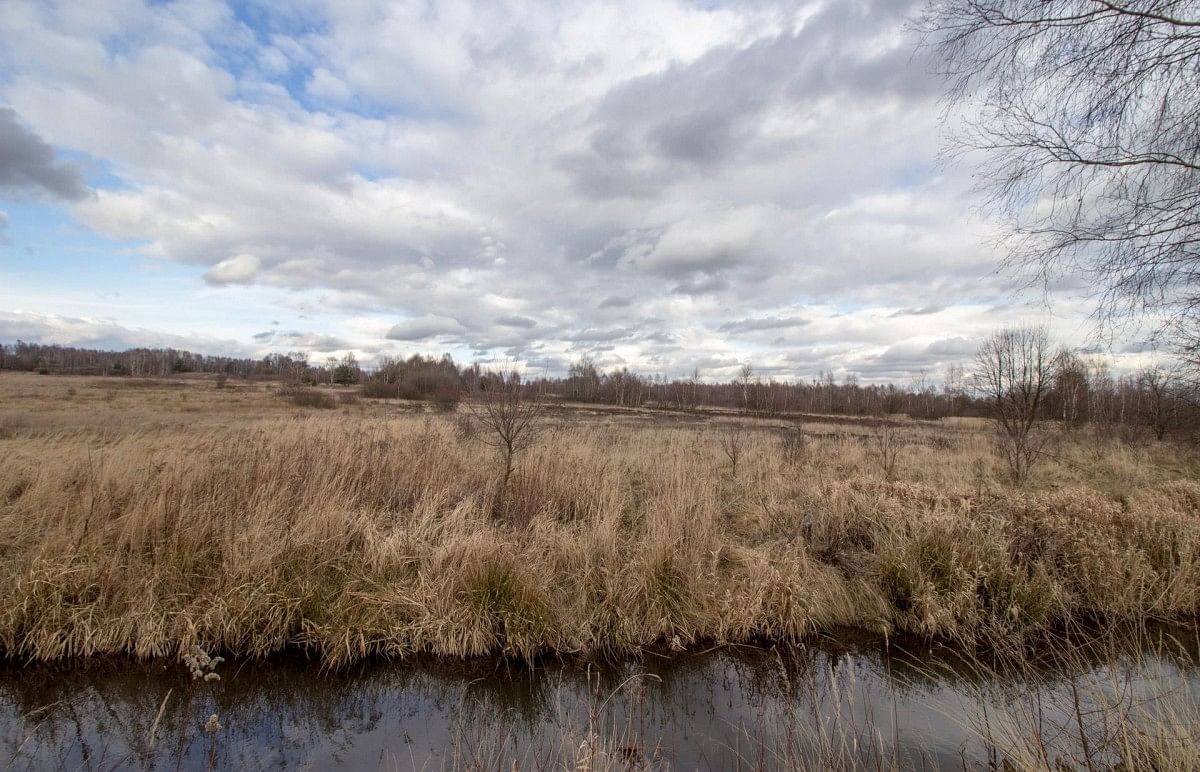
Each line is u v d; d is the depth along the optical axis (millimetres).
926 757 3537
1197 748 2773
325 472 7074
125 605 4898
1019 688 4246
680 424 27500
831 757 3262
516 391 8188
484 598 5203
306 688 4535
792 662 5047
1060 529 6270
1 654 4559
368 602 5156
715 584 5742
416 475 7820
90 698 4250
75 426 17203
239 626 4809
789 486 9594
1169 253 3668
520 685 4676
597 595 5578
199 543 5539
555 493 7812
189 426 17109
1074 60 3516
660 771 3480
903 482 8867
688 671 4910
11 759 3564
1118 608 5516
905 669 4902
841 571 6305
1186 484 9516
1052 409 17969
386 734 3998
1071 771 3018
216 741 3863
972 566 5754
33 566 4895
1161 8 3176
